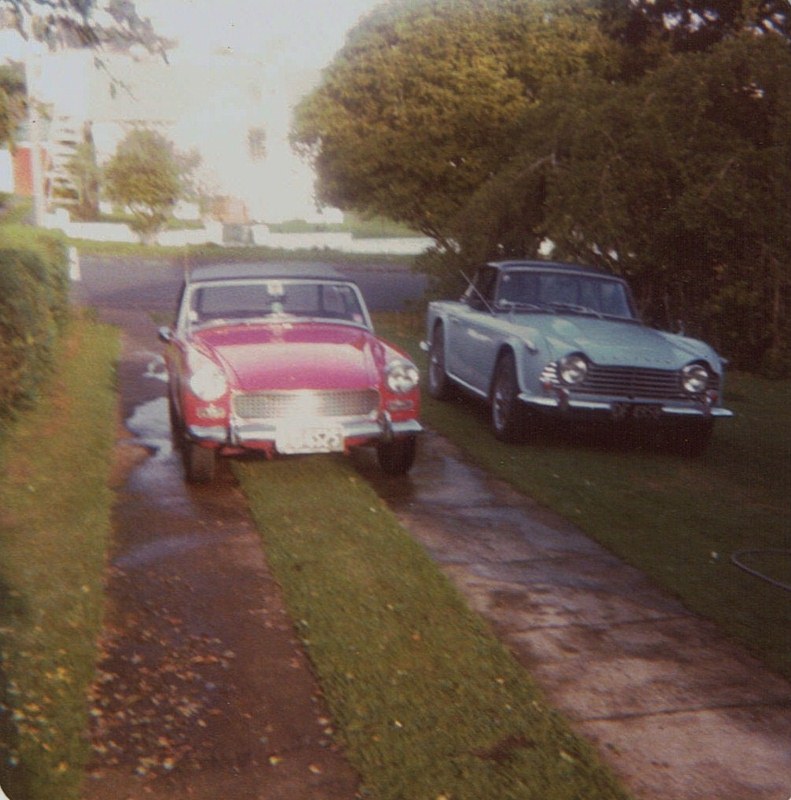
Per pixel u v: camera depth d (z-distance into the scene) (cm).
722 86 1327
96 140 3234
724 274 1341
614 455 841
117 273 2594
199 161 3155
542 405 796
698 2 1608
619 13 1589
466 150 1581
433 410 1006
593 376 801
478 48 1543
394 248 3362
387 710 381
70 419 845
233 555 553
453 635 450
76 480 665
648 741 369
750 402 1173
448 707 385
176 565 534
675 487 743
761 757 360
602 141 1323
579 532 619
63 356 1184
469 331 951
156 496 661
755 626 476
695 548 595
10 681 385
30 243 984
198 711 381
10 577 489
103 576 513
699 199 1255
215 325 774
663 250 1339
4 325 784
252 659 427
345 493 671
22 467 684
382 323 1775
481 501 680
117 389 1052
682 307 1401
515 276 941
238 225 3275
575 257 1373
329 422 674
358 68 1572
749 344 1389
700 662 437
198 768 344
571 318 909
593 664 432
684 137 1308
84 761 343
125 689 397
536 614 485
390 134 1584
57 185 3347
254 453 734
